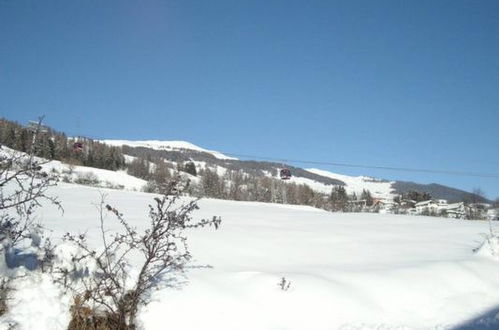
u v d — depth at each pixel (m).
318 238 11.39
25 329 5.08
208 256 8.34
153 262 6.45
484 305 7.51
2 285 5.29
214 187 56.38
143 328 5.54
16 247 6.48
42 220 9.81
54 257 5.81
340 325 6.20
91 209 13.07
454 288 8.07
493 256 10.12
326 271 7.89
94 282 5.74
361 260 9.25
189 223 12.43
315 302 6.51
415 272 8.31
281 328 5.89
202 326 5.64
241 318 5.91
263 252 9.28
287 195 66.00
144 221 11.45
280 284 6.70
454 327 6.55
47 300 5.37
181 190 6.48
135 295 5.61
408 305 7.17
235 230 11.62
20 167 5.83
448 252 10.54
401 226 14.90
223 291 6.36
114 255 6.23
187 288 6.21
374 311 6.74
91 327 5.41
